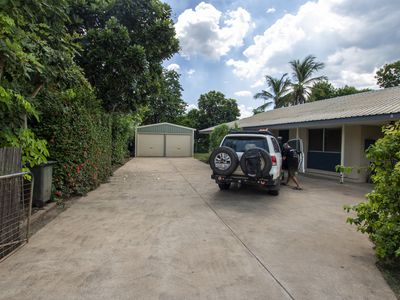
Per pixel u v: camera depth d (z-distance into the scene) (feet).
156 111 116.47
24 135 13.83
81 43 31.04
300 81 102.58
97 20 33.35
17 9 12.41
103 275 9.66
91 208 19.26
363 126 36.35
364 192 27.73
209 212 18.69
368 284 9.45
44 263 10.53
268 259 11.27
